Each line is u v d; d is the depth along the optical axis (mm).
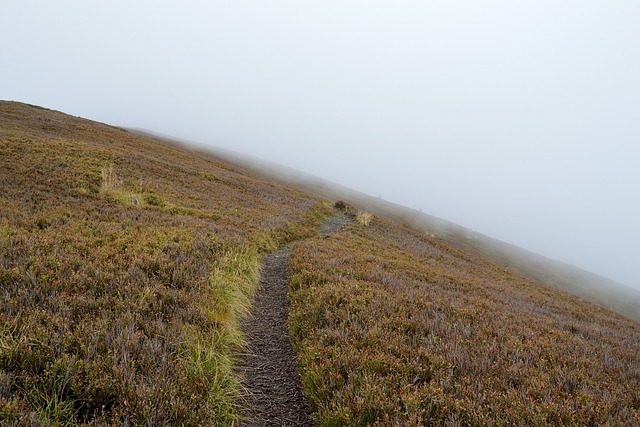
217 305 7195
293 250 14516
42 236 8297
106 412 3484
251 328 7629
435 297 9938
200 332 5750
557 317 12516
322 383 4715
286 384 5527
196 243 10461
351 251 16109
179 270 7961
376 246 20969
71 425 3254
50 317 4770
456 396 4547
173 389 3951
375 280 10867
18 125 30484
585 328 10891
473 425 4012
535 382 5113
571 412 4367
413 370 5164
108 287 6309
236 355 6164
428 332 6969
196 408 3988
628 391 5559
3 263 6418
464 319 8094
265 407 4895
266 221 19469
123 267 7379
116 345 4457
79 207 12625
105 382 3738
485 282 18188
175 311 6121
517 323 9195
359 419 3947
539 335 8375
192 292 7113
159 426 3482
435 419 4141
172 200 18844
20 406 3232
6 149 18891
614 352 8297
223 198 24000
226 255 10391
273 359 6336
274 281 11430
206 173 32750
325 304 7609
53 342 4223
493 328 7883
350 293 8562
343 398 4312
